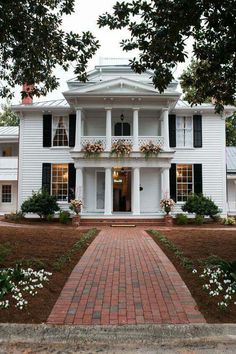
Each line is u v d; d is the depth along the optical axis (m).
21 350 4.10
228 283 6.06
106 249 9.94
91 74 23.81
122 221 18.97
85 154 19.52
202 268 7.14
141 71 8.09
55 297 5.66
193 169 21.47
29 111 21.72
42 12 8.59
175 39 7.11
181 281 6.57
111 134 21.31
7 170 25.61
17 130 29.50
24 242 10.06
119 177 21.84
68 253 8.60
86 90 19.48
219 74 8.93
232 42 7.33
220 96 9.51
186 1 6.36
